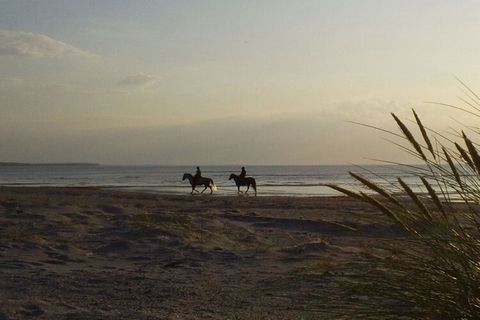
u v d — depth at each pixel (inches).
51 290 366.6
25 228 675.4
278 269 437.7
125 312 309.6
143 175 5364.2
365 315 153.8
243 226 741.3
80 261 490.3
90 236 616.1
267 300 318.7
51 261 482.3
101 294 356.8
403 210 145.7
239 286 374.0
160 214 806.5
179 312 309.3
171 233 604.1
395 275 148.6
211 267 459.8
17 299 337.7
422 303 142.3
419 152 141.1
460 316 138.6
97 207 960.3
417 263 147.6
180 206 1197.7
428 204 148.4
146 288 374.0
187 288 372.8
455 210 142.8
